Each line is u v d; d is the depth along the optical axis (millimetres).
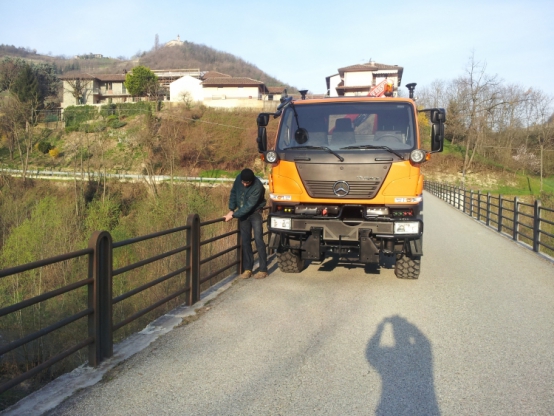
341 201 6633
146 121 48000
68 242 18938
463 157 56031
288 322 5539
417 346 4793
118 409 3521
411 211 6551
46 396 3725
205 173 44094
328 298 6559
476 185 52000
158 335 5121
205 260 6652
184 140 47219
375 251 6512
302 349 4711
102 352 4461
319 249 6719
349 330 5258
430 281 7645
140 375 4117
